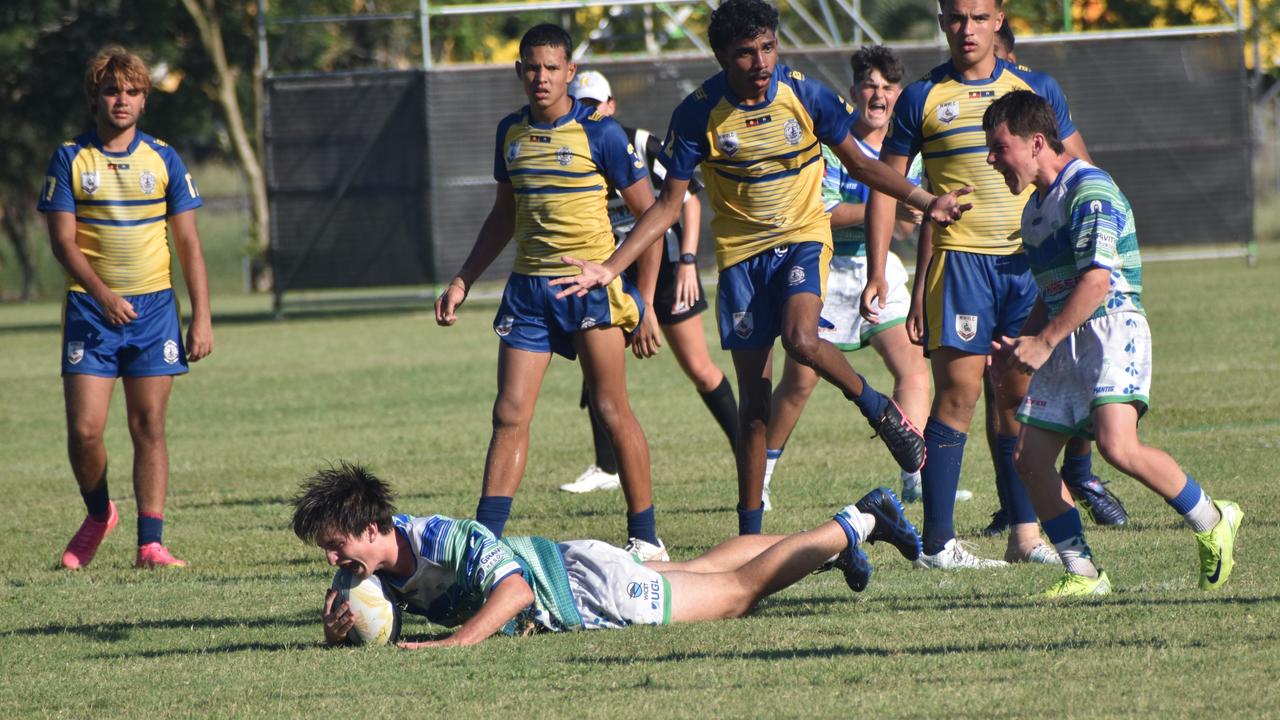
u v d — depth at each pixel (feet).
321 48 432.25
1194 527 65.51
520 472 81.71
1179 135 315.78
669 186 81.51
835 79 308.40
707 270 316.60
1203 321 216.54
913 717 50.14
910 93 82.28
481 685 56.44
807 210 82.53
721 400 111.34
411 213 309.63
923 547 80.64
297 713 53.98
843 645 60.34
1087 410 66.59
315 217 311.68
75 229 93.15
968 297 80.74
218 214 515.09
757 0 79.15
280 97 308.40
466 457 133.28
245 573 87.86
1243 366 165.68
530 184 81.41
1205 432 120.78
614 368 83.20
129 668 63.00
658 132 304.91
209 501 115.85
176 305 95.71
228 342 272.31
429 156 306.76
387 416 165.37
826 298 103.96
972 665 56.24
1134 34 312.71
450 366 216.13
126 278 93.45
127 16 412.98
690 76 304.30
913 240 312.09
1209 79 314.76
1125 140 315.58
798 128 80.74
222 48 422.41
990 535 90.48
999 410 81.76
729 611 66.69
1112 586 70.79
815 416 149.28
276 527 103.50
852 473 114.21
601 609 65.16
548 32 81.15
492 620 62.54
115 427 168.76
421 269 310.45
